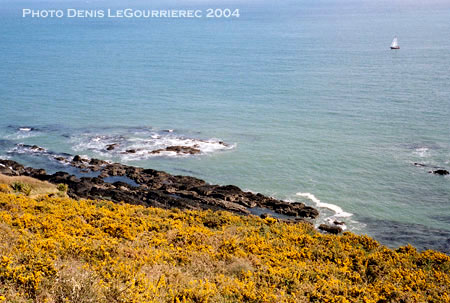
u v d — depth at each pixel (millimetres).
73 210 19688
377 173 48812
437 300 13727
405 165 50625
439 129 63312
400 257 19016
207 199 42469
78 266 10906
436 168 49406
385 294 13578
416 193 43781
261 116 74812
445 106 75875
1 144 60500
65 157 55281
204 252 15516
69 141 61938
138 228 17750
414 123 66875
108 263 11914
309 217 39344
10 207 18688
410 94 86688
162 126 69438
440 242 34781
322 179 47875
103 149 58344
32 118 74750
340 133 63750
